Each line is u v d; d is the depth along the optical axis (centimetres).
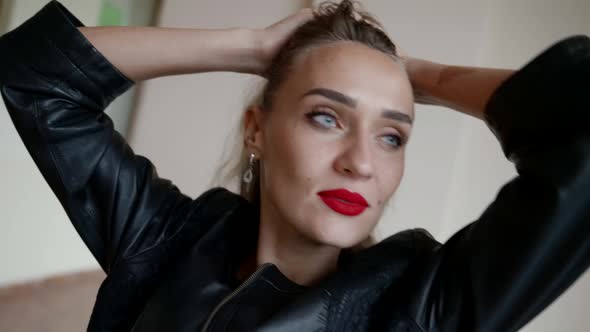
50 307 234
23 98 73
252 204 79
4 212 228
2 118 215
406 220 134
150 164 83
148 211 77
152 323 66
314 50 67
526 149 54
